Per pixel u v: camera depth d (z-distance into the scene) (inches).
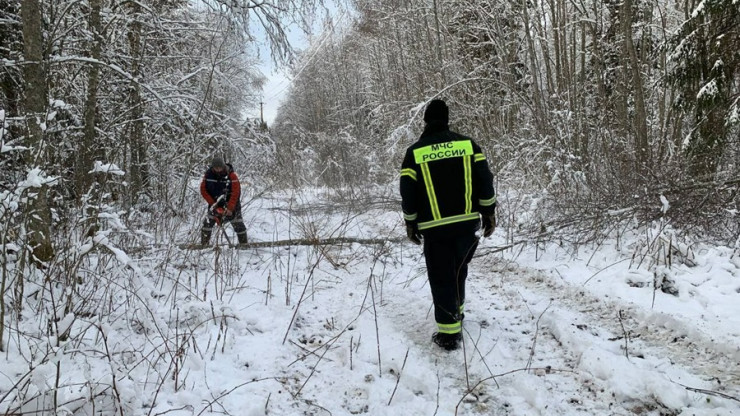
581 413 99.7
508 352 128.9
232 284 196.5
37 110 182.7
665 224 191.5
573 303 157.9
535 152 315.3
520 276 192.4
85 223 169.6
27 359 115.7
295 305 175.0
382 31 605.0
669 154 335.9
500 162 391.5
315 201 450.3
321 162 652.7
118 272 160.7
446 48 492.7
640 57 448.8
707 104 281.3
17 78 253.1
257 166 418.3
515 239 241.4
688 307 139.3
